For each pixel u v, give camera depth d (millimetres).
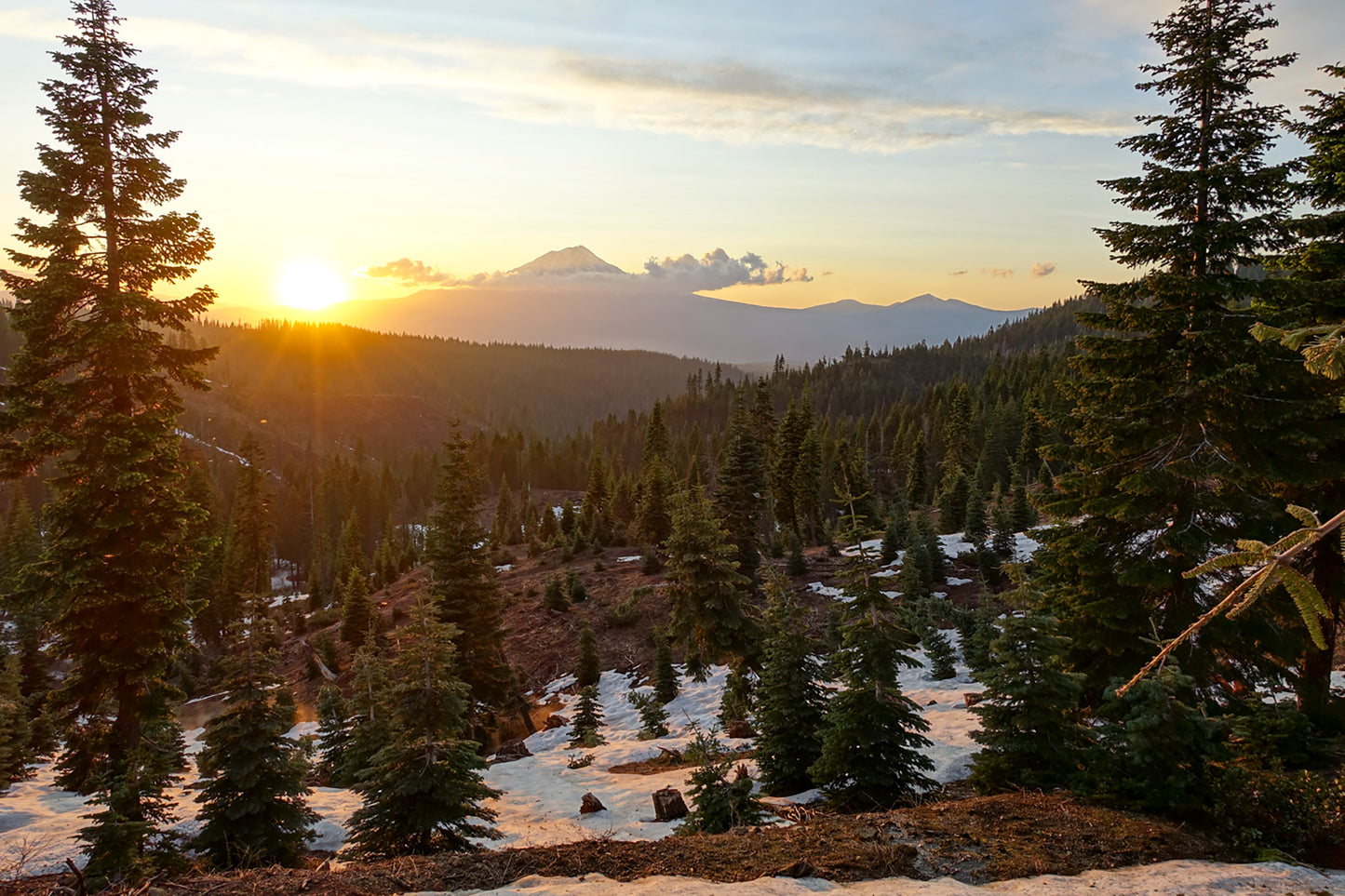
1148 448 13719
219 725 11891
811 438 62156
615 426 188625
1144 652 13469
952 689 23500
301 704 42844
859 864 7047
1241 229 12719
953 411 86688
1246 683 13703
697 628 25234
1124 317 13953
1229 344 13023
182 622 16250
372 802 11125
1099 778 9148
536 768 22047
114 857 10117
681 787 15930
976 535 44750
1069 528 14992
